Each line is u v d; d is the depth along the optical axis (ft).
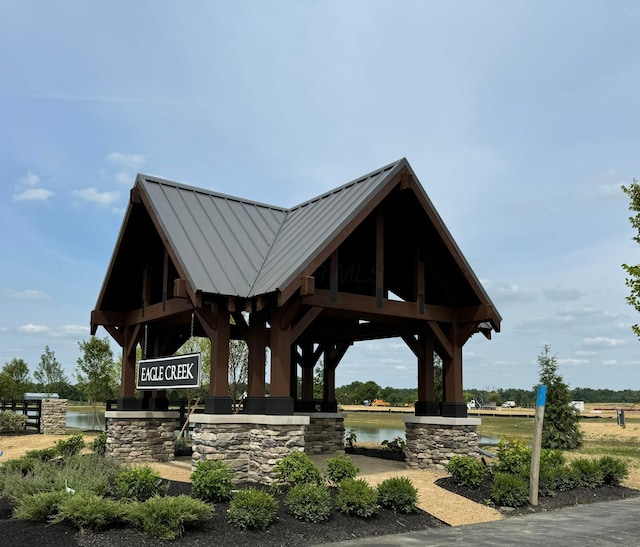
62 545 29.22
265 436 43.68
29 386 149.28
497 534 34.60
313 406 67.36
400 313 52.16
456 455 49.26
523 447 51.49
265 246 54.03
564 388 80.33
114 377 107.65
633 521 38.55
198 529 32.09
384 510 37.93
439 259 55.57
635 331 53.21
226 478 38.19
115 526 32.14
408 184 49.98
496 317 53.93
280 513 35.60
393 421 149.59
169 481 43.09
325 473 41.70
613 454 74.13
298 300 44.06
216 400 45.03
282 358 44.65
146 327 60.08
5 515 35.09
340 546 31.48
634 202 55.72
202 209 55.36
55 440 79.77
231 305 44.86
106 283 61.36
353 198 50.75
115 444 56.90
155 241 58.90
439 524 37.01
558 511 42.04
